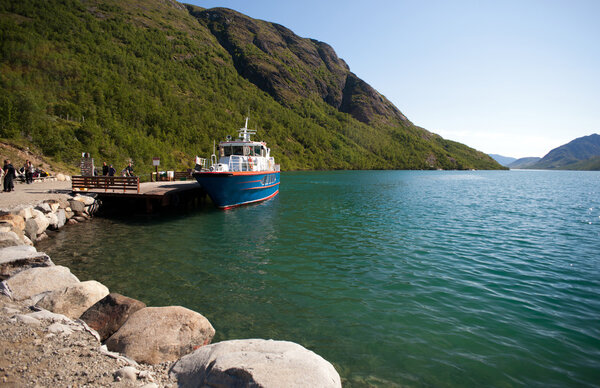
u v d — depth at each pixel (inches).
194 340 201.8
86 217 789.2
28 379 137.6
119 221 779.4
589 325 280.4
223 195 917.8
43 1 6692.9
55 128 2564.0
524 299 335.9
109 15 7805.1
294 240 602.5
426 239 615.2
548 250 537.6
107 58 5556.1
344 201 1266.0
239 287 366.0
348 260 475.2
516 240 610.5
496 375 212.4
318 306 317.1
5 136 1921.8
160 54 7293.3
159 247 540.4
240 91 7701.8
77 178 908.0
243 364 144.4
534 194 1715.1
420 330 271.0
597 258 490.0
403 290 359.9
